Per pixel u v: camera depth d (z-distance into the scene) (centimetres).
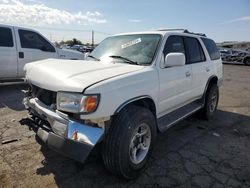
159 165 321
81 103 236
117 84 260
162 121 365
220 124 501
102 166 311
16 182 273
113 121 264
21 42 735
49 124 274
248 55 2138
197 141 406
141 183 281
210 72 497
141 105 316
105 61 363
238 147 388
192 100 452
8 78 732
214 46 556
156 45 354
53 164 313
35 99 299
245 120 536
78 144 237
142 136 298
